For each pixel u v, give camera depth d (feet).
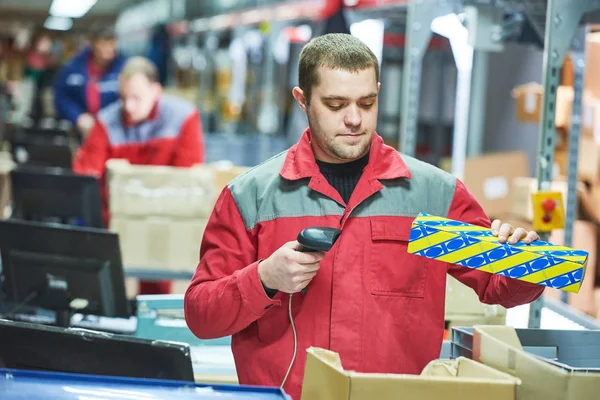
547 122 11.94
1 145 47.91
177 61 71.31
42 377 6.47
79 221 20.51
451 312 12.34
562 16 11.75
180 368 7.72
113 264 13.00
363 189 8.84
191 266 19.16
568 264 7.48
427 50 34.86
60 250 13.14
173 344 7.71
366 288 8.78
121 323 14.76
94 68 35.09
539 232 12.02
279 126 52.47
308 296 8.77
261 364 8.89
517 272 7.61
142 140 22.20
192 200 19.07
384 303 8.80
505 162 22.00
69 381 6.46
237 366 9.23
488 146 35.53
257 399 6.41
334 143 8.48
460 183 9.33
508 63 34.32
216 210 9.18
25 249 13.34
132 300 15.88
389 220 8.89
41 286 13.41
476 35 17.42
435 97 36.06
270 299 8.39
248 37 56.59
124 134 22.20
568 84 20.85
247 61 58.70
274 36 42.68
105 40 34.53
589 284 19.76
